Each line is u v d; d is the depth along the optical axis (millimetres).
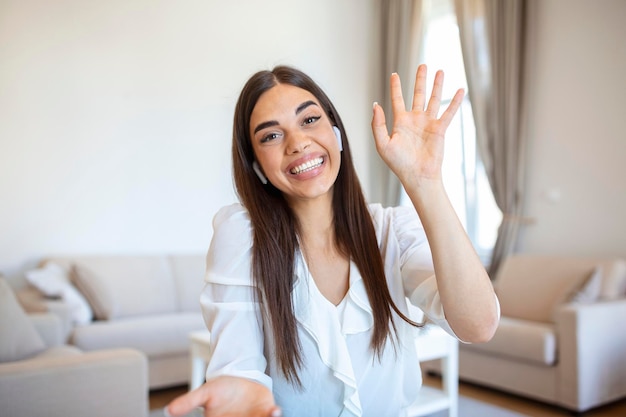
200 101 5523
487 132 5156
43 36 4840
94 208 5000
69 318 3756
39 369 1967
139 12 5254
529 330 3648
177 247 5371
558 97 4812
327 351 978
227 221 1041
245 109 1021
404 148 854
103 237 5031
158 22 5344
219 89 5629
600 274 3842
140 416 2139
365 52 6590
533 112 4988
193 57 5504
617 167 4418
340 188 1055
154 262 4820
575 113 4695
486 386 4195
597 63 4555
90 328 3869
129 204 5156
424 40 6020
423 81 910
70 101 4930
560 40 4805
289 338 971
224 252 1012
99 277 4277
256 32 5871
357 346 1001
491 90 5125
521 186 4957
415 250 1025
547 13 4898
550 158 4852
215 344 971
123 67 5164
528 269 4242
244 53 5789
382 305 1002
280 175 990
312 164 987
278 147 992
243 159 1051
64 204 4879
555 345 3555
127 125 5168
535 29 4973
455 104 868
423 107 895
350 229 1037
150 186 5258
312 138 989
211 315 1007
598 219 4523
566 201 4734
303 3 6188
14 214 4691
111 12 5125
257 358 973
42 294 4098
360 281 1009
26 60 4773
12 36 4730
